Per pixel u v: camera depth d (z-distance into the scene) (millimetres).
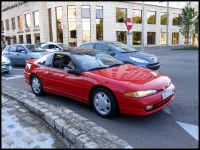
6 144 3080
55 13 30141
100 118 4211
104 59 5277
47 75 5398
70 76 4754
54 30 30531
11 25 40625
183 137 3381
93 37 29766
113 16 30953
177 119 4078
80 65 4715
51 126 3527
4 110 4402
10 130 3500
